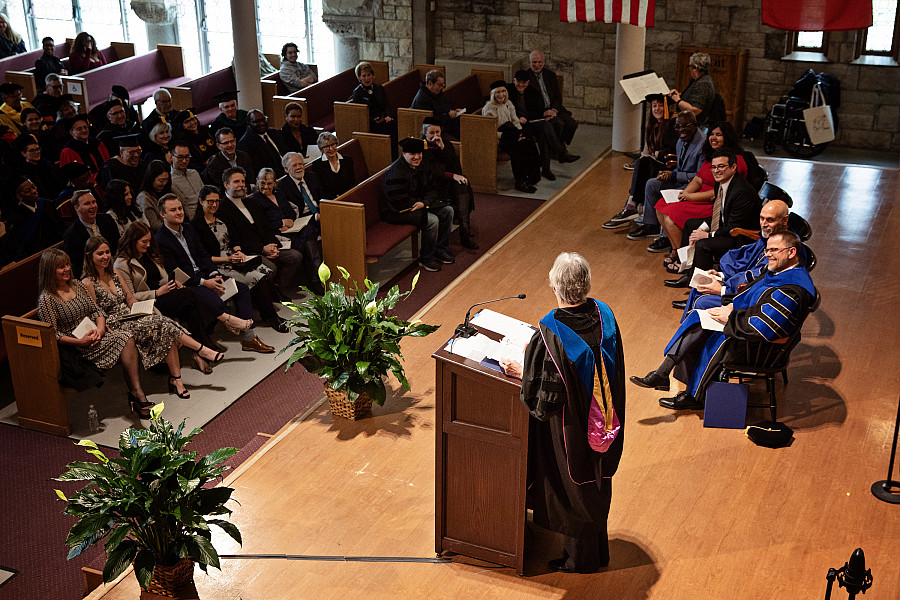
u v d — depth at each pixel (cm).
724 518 423
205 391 613
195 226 678
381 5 1305
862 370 556
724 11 1141
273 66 1302
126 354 571
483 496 382
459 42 1310
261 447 498
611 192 916
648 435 493
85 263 588
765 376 507
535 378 340
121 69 1229
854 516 423
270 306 690
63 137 928
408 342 615
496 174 968
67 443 558
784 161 989
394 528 425
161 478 371
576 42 1237
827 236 770
